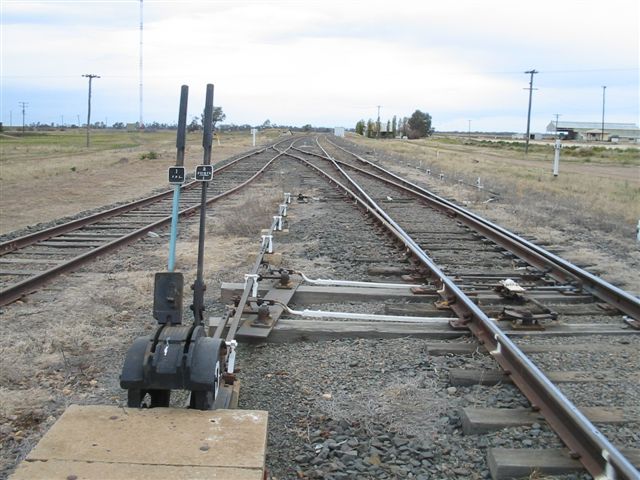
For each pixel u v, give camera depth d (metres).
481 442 4.59
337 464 4.33
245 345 6.66
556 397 4.70
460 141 137.38
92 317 7.53
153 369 3.94
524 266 10.76
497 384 5.55
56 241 12.66
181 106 4.66
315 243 12.20
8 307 8.00
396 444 4.61
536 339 6.98
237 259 10.78
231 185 23.97
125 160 38.41
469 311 7.20
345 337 6.86
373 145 74.00
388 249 11.66
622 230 14.95
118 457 3.27
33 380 5.71
